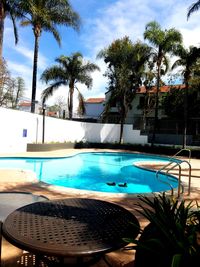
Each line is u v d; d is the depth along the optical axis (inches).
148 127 940.6
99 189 355.3
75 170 496.4
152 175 433.7
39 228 83.1
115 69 834.2
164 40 753.6
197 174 394.6
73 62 857.5
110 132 912.3
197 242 70.9
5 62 754.2
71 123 796.0
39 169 488.4
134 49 807.1
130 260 107.3
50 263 85.8
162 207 93.5
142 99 1085.8
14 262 98.7
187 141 863.7
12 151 573.9
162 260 64.0
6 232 79.4
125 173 476.7
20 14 574.2
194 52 691.4
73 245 71.9
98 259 88.8
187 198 239.0
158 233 75.2
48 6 688.4
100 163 592.1
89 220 91.7
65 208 104.7
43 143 653.9
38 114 654.5
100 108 1338.6
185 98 751.7
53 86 848.3
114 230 83.4
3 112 545.3
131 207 205.3
